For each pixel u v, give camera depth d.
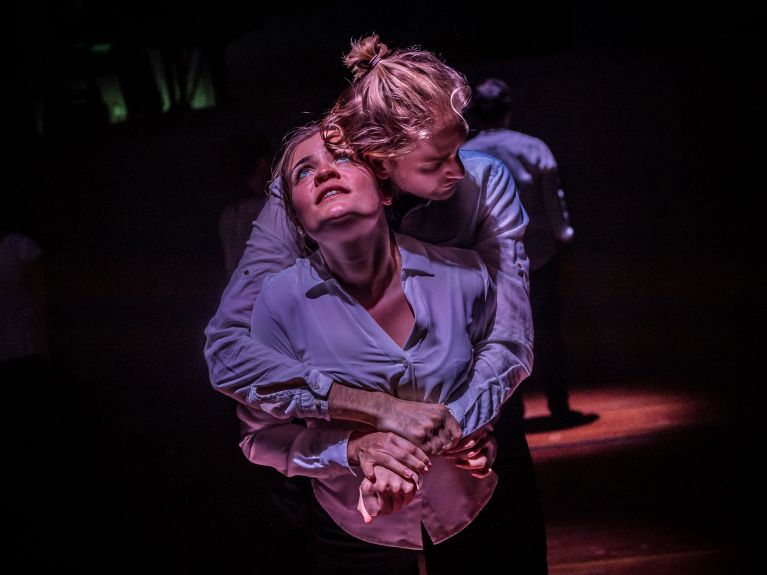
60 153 10.19
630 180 10.26
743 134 9.96
